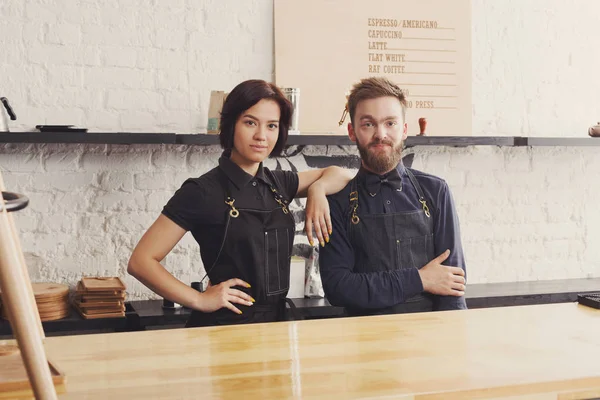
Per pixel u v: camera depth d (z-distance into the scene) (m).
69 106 3.55
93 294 3.29
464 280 2.76
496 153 4.23
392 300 2.68
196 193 2.62
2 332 3.11
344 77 3.92
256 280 2.66
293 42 3.84
